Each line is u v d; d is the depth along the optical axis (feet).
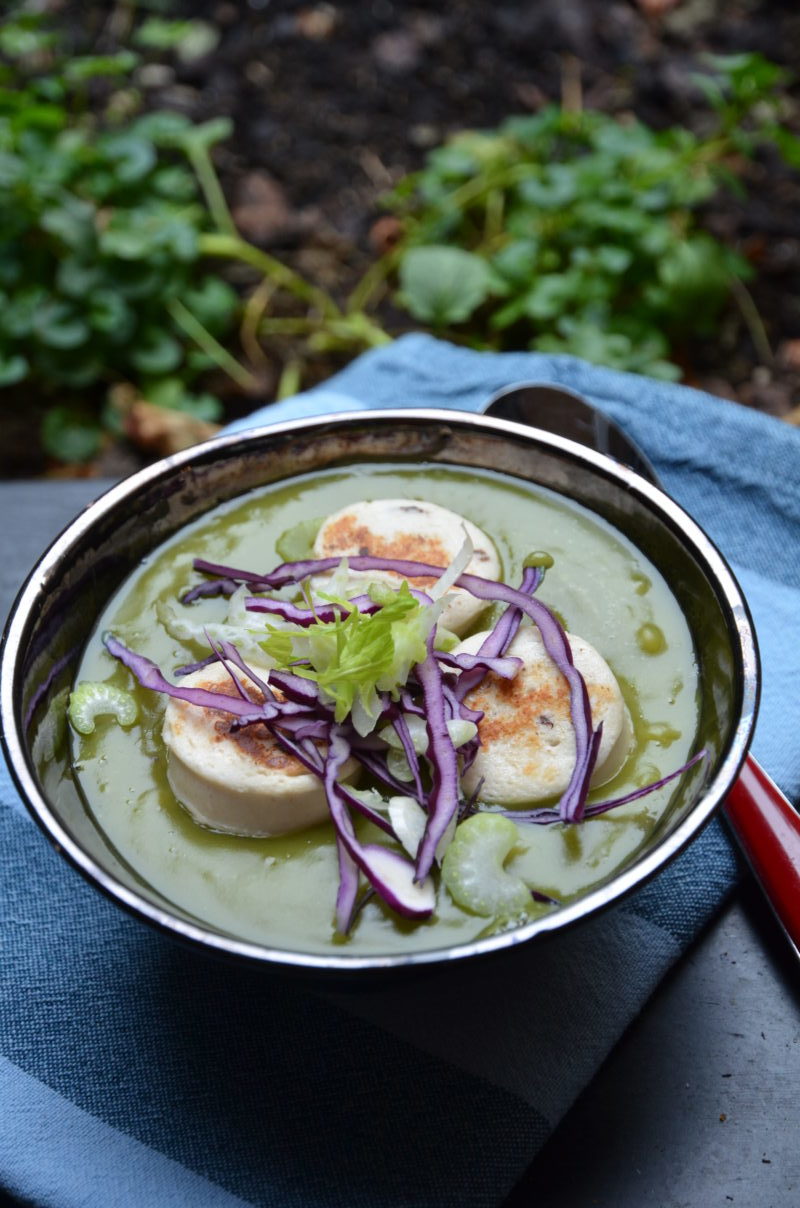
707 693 1.38
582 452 1.48
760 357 2.67
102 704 1.40
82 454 2.57
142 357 2.59
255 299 2.75
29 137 2.53
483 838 1.29
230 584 1.48
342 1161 1.36
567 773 1.33
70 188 2.68
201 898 1.31
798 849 1.44
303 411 1.85
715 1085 1.41
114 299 2.52
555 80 3.05
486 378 1.88
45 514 1.86
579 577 1.48
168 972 1.45
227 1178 1.36
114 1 3.16
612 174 2.63
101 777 1.38
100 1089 1.40
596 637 1.44
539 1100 1.38
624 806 1.34
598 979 1.43
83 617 1.44
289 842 1.33
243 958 1.17
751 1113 1.39
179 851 1.33
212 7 3.16
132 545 1.48
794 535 1.73
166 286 2.60
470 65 3.08
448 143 2.97
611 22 3.13
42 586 1.37
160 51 3.10
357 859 1.27
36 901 1.50
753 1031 1.43
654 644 1.43
